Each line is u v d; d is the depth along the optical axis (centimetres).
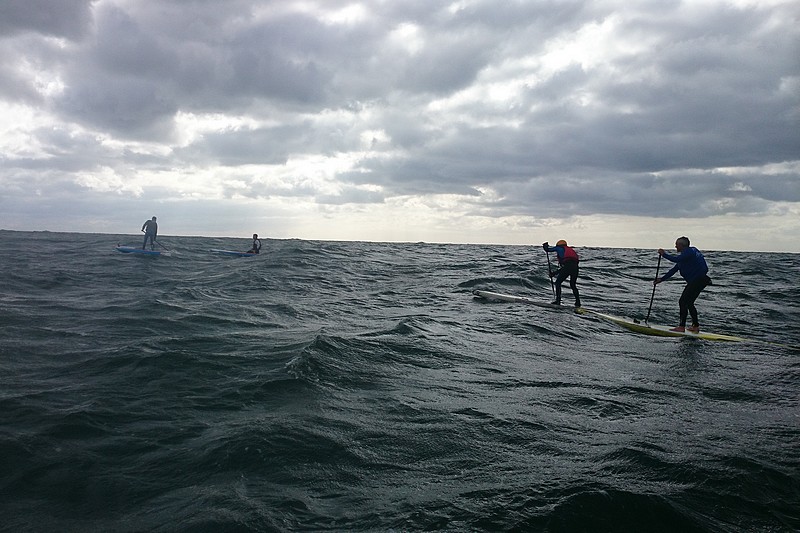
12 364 652
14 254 2539
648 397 596
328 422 475
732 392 632
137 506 334
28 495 346
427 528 305
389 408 525
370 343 786
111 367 640
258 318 1065
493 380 649
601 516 318
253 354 720
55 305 1126
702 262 1041
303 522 312
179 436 442
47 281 1559
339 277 2059
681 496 349
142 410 500
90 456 402
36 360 675
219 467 385
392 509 329
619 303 1512
